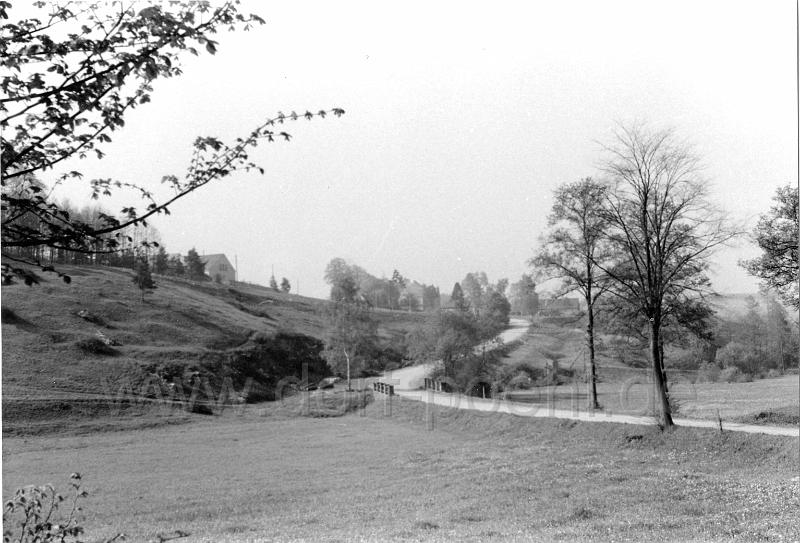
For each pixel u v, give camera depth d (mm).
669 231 39781
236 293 128750
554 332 91688
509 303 128000
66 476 35781
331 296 97188
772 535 15445
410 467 34375
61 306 82812
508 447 39344
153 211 6352
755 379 77625
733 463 29828
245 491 30281
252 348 89812
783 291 39750
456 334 80188
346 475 33594
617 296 43500
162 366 75188
